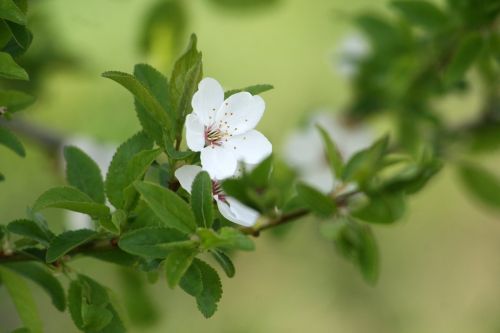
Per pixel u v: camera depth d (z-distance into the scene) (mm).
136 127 652
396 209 523
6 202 741
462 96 650
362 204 526
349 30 725
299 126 708
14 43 465
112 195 464
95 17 699
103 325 464
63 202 452
